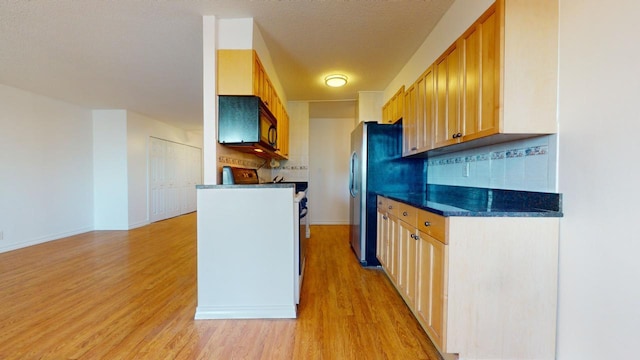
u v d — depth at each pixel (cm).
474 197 208
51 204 423
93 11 209
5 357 152
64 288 243
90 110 496
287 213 197
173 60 296
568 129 133
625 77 109
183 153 712
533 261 138
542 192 146
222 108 224
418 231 177
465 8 191
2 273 281
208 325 187
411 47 277
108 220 505
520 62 137
